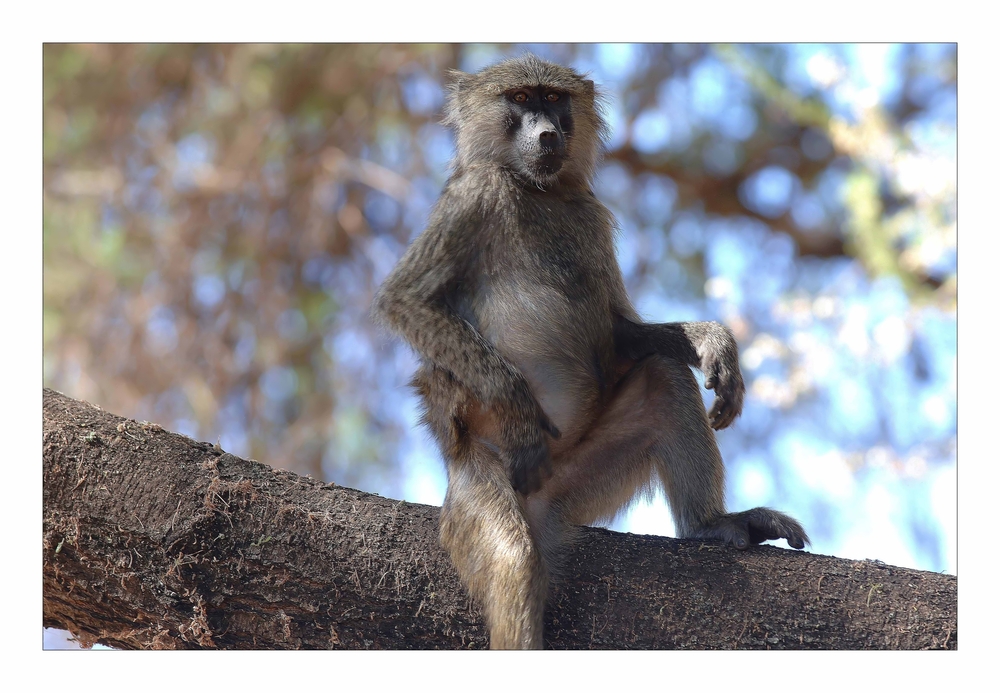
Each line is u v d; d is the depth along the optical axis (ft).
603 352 25.12
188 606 19.84
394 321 23.39
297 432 48.08
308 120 52.54
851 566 20.24
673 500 23.72
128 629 20.57
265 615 20.02
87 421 20.48
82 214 50.29
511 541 20.57
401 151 52.39
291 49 51.13
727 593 20.03
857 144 42.01
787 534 21.93
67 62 51.11
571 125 26.63
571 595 20.44
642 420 24.21
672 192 53.62
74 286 49.42
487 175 24.99
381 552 20.31
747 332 43.93
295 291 51.44
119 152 51.83
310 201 51.29
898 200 46.29
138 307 49.49
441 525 21.04
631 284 50.44
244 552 19.77
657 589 20.26
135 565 19.70
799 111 45.57
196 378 49.01
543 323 24.04
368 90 51.70
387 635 20.24
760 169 53.83
